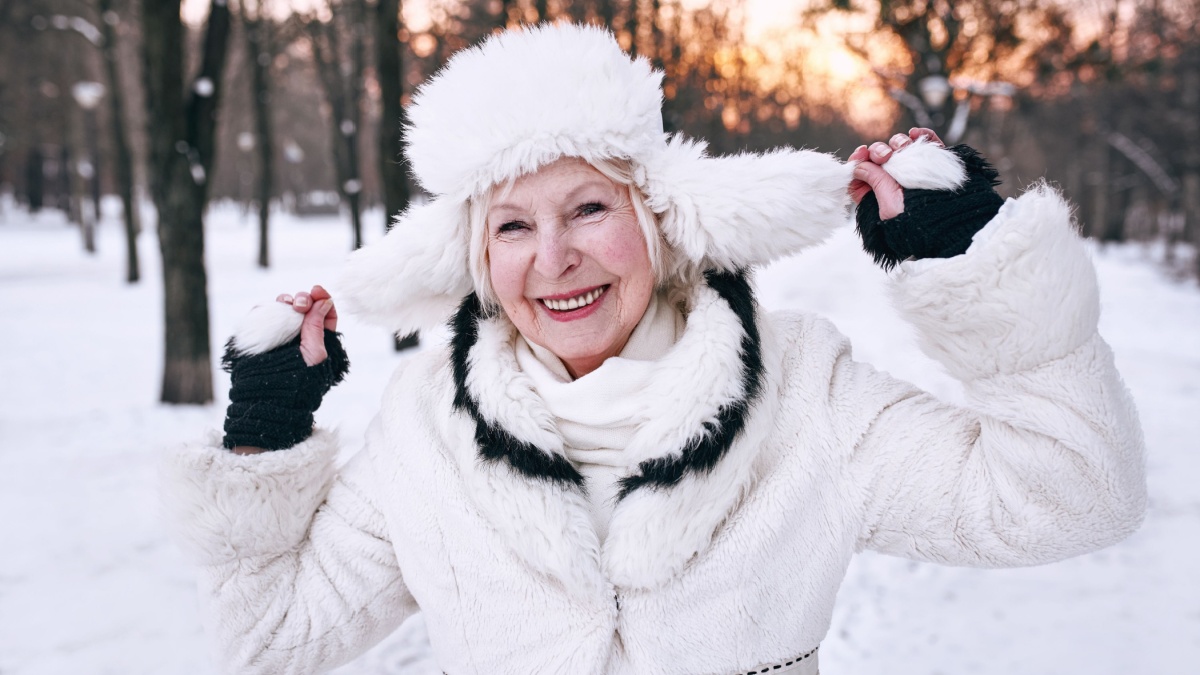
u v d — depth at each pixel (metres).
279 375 1.31
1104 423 1.04
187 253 8.08
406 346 10.52
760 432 1.15
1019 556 1.12
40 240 34.31
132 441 7.05
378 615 1.35
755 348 1.17
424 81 1.27
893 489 1.17
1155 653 3.67
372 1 18.17
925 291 1.08
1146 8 25.89
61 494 5.78
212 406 8.25
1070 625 3.92
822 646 3.75
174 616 4.11
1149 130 29.70
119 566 4.65
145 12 7.61
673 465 1.12
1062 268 1.04
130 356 11.62
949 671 3.54
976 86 16.14
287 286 19.66
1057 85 23.53
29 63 26.03
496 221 1.21
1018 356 1.06
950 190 1.10
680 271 1.28
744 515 1.16
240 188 49.28
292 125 42.84
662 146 1.20
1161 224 45.38
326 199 47.66
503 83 1.14
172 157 7.91
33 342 12.52
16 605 4.20
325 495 1.37
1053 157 35.06
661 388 1.15
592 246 1.17
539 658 1.20
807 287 8.91
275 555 1.31
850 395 1.22
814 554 1.18
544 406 1.21
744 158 1.19
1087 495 1.05
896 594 4.24
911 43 16.20
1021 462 1.07
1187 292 20.41
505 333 1.28
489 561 1.21
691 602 1.16
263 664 1.30
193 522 1.26
